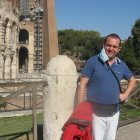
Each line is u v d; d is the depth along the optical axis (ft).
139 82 36.50
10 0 263.70
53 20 278.26
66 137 23.70
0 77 220.64
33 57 296.10
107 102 26.12
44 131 31.42
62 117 30.30
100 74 25.81
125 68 26.81
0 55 221.66
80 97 26.27
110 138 27.09
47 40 279.49
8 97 30.30
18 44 270.26
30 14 303.68
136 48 329.31
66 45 592.60
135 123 48.85
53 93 30.22
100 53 26.07
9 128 47.34
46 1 282.97
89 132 24.43
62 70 30.09
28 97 101.14
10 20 237.25
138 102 63.26
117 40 25.79
